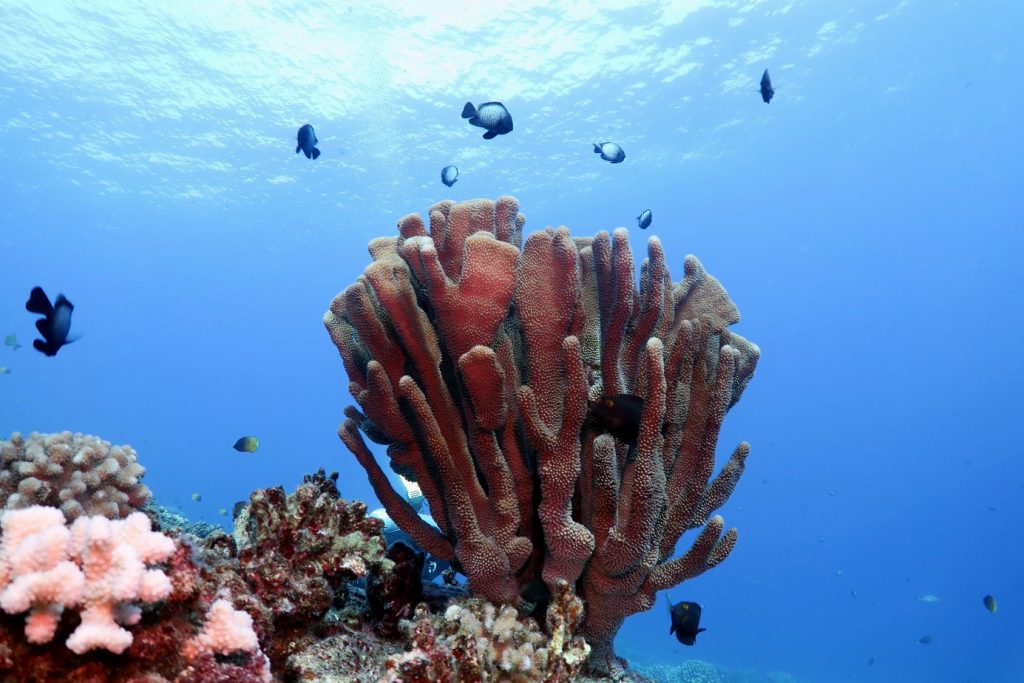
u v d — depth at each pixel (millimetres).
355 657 2744
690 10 30203
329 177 47844
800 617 74500
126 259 71375
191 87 37000
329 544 2713
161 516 5656
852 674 53781
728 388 3207
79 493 3490
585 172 46562
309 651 2615
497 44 32031
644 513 2932
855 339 97750
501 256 2934
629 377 3424
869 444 101750
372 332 3252
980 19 35156
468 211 3350
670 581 3256
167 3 30531
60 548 1608
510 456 3209
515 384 3221
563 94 35875
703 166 50094
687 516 3326
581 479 3326
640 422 2914
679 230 65750
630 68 34250
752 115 42344
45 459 3461
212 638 1807
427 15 30250
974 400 94125
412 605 3297
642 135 41594
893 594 80375
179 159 46219
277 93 36906
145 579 1668
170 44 33312
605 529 3084
